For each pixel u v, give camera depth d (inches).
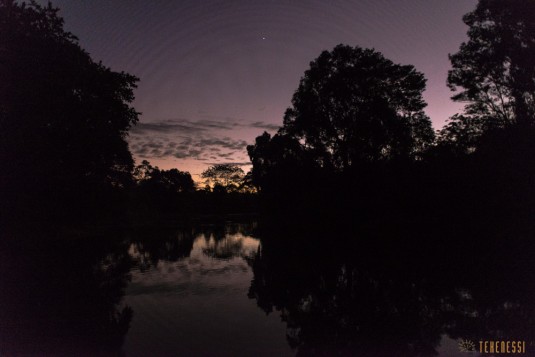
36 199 810.8
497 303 348.2
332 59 1393.9
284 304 381.7
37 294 446.3
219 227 1905.8
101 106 915.4
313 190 1422.2
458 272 496.4
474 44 1050.7
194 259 740.0
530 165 818.8
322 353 249.0
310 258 697.0
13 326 317.4
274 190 1638.8
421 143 1326.3
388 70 1346.0
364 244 864.3
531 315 311.0
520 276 454.6
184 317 339.0
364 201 1273.4
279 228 1533.0
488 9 1016.2
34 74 764.6
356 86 1349.7
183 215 3243.1
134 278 540.4
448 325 297.7
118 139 944.9
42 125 789.9
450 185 978.1
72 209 965.8
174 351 256.1
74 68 847.7
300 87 1451.8
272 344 267.6
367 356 245.1
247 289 452.8
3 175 743.7
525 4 939.3
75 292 454.0
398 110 1380.4
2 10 788.0
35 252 861.8
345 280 489.1
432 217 1080.2
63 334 296.5
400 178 1141.7
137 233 1524.4
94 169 964.0
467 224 940.0
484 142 931.3
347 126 1341.0
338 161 1413.6
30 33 813.2
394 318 321.7
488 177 878.4
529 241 709.3
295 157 1525.6
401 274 505.4
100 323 323.6
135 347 263.1
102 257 791.1
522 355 236.7
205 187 4682.6
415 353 245.6
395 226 1121.4
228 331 295.4
